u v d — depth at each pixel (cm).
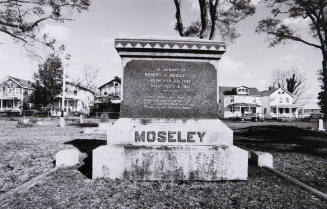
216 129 573
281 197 442
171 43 578
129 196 442
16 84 5969
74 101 6369
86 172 585
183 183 518
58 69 4422
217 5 1622
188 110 584
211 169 541
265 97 6625
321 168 679
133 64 584
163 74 585
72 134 1606
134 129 560
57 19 1569
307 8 2286
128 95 579
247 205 406
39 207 390
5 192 475
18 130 1923
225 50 589
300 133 1634
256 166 665
